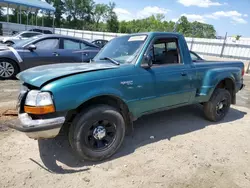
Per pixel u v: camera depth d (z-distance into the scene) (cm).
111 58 379
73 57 786
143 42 364
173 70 389
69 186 267
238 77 506
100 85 302
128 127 360
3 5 2997
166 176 294
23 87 304
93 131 308
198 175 300
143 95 350
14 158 316
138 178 287
